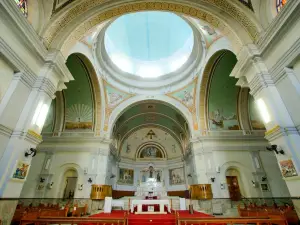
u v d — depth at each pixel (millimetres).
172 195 17984
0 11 3898
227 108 12781
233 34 6254
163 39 15227
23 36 4586
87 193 10641
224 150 11570
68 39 6285
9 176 4129
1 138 4176
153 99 14555
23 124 4629
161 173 19828
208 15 6820
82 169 11359
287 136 4395
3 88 4266
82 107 12945
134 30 14484
